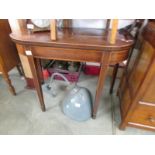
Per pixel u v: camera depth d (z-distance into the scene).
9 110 1.34
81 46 0.78
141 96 0.89
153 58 0.71
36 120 1.25
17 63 1.52
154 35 0.75
